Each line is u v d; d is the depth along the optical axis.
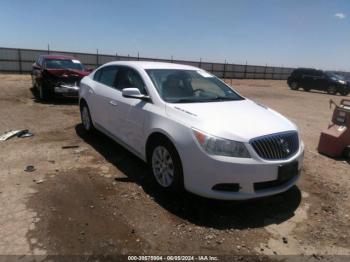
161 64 5.19
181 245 3.02
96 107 5.77
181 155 3.57
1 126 7.00
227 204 3.82
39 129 6.86
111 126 5.27
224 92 4.98
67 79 10.27
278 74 47.28
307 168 5.27
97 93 5.71
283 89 26.66
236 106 4.32
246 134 3.44
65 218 3.35
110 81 5.55
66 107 9.68
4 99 10.72
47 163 4.86
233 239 3.17
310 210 3.83
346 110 5.90
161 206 3.69
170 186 3.84
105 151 5.49
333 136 5.92
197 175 3.46
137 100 4.52
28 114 8.41
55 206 3.58
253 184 3.42
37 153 5.28
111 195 3.90
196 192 3.54
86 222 3.29
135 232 3.17
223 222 3.45
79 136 6.39
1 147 5.53
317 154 6.11
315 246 3.13
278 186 3.67
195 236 3.17
